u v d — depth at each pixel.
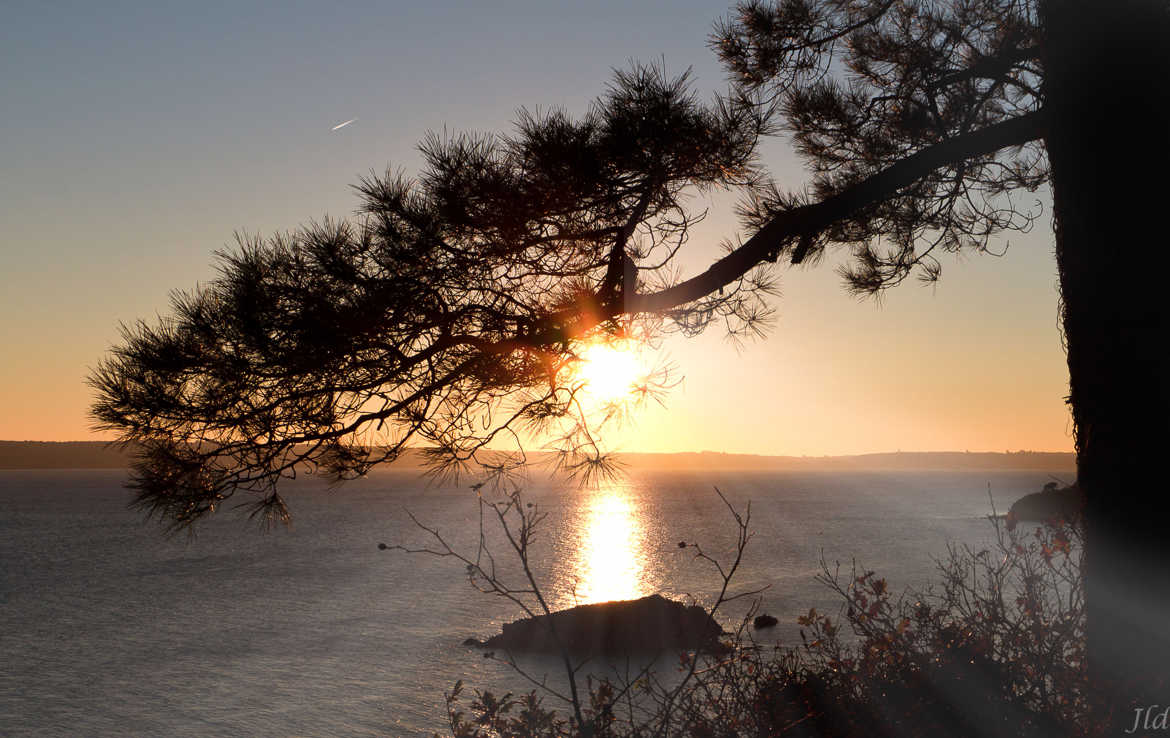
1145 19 5.50
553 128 5.39
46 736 21.47
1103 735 4.54
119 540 86.88
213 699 24.55
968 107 7.34
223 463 5.22
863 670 4.97
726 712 4.82
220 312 5.08
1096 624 5.27
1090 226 5.56
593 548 71.25
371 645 31.67
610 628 25.58
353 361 5.23
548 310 5.46
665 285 6.09
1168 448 5.25
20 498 182.25
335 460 5.30
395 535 89.00
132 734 21.56
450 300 5.59
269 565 62.78
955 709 4.75
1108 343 5.44
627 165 5.36
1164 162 5.46
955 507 138.38
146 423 5.09
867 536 78.31
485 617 37.84
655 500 185.75
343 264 5.13
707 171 5.80
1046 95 5.92
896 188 6.16
